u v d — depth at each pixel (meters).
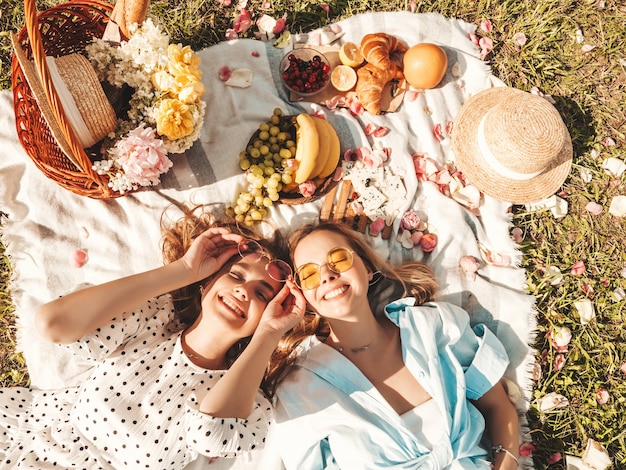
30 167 1.17
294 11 1.29
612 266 1.26
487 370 1.07
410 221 1.19
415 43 1.28
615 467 1.17
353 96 1.23
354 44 1.24
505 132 1.05
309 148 1.06
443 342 1.08
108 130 1.03
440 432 1.01
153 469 0.94
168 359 0.99
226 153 1.19
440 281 1.19
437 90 1.26
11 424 1.05
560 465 1.17
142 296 0.96
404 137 1.24
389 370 1.06
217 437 0.86
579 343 1.21
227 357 1.09
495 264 1.21
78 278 1.16
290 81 1.20
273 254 1.12
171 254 1.14
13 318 1.16
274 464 1.10
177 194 1.18
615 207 1.27
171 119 1.01
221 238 1.06
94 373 0.97
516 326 1.18
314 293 1.01
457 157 1.19
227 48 1.24
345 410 1.01
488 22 1.31
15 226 1.16
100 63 1.02
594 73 1.33
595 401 1.19
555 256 1.25
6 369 1.16
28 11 0.84
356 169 1.21
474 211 1.23
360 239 1.12
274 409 1.04
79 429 0.96
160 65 1.01
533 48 1.32
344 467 1.00
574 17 1.35
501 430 1.07
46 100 0.91
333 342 1.09
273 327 0.96
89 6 1.09
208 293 1.00
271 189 1.12
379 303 1.18
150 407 0.95
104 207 1.17
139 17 1.03
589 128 1.31
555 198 1.25
